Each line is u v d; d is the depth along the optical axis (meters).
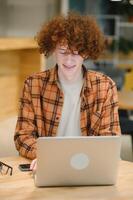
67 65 2.07
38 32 2.20
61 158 1.69
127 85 5.02
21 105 2.22
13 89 4.73
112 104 2.17
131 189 1.79
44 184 1.76
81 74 2.20
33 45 4.35
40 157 1.68
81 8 5.80
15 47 4.07
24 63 4.73
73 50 2.03
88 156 1.71
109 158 1.73
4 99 4.56
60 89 2.18
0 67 4.46
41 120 2.20
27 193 1.70
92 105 2.19
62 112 2.18
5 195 1.67
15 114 4.67
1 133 3.07
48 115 2.20
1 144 2.92
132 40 5.89
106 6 5.75
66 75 2.12
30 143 2.11
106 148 1.70
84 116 2.18
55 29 2.07
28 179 1.86
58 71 2.19
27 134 2.15
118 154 1.73
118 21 5.74
